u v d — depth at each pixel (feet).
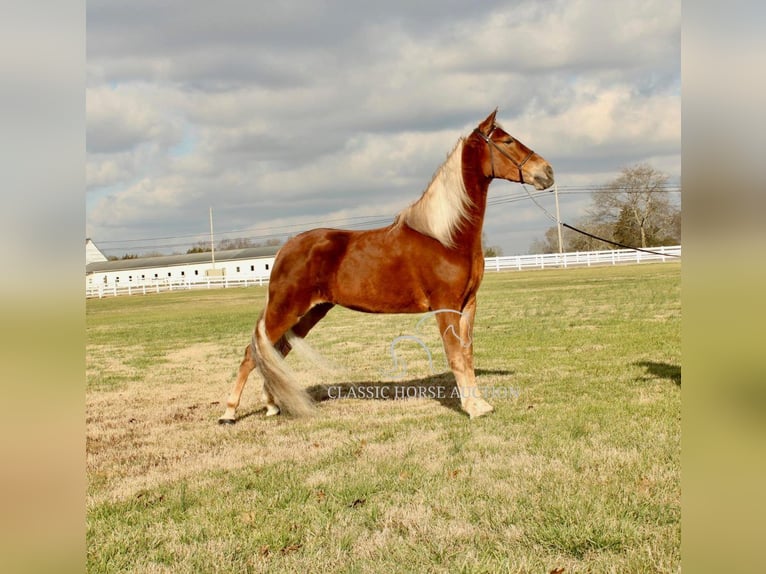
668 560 10.87
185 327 67.36
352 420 22.41
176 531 13.50
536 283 92.84
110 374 37.06
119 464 18.45
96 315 92.79
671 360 29.81
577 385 25.49
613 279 89.40
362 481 15.81
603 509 13.21
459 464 16.78
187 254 267.39
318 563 11.83
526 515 13.25
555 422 20.02
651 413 20.30
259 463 17.99
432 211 21.18
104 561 12.07
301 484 16.01
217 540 13.01
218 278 168.04
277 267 22.53
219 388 31.22
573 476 15.24
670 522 12.45
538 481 15.07
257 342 22.27
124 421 24.27
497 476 15.65
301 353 24.18
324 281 22.21
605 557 11.34
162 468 17.94
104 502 15.25
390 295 21.74
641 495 13.79
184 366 39.63
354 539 12.74
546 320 49.90
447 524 13.15
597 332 41.22
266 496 15.31
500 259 140.05
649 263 123.03
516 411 21.83
